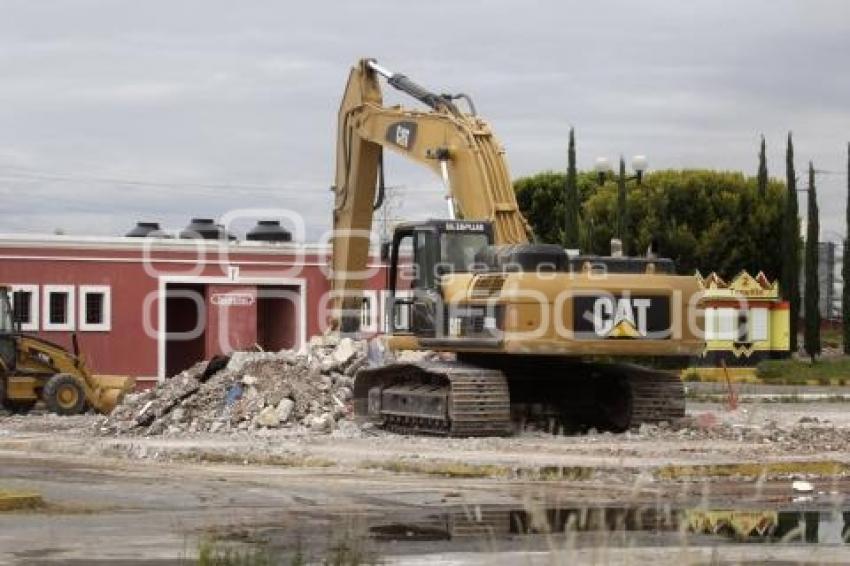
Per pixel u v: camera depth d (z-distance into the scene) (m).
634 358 31.12
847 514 17.48
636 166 59.22
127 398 37.41
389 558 13.89
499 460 24.31
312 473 23.09
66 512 17.75
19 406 42.78
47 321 53.28
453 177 33.44
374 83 38.56
